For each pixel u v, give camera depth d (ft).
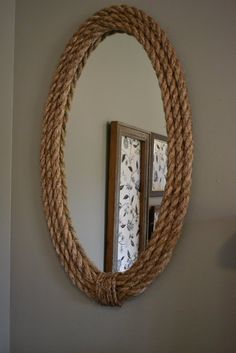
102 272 3.86
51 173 4.09
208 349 3.43
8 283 4.43
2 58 4.27
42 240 4.27
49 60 4.24
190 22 3.51
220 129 3.40
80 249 4.00
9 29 4.36
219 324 3.39
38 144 4.30
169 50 3.53
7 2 4.33
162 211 3.52
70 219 4.06
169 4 3.60
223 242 3.38
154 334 3.67
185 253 3.51
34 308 4.31
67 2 4.14
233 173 3.35
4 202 4.35
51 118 4.09
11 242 4.44
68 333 4.11
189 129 3.44
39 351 4.28
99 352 3.94
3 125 4.31
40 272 4.28
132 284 3.66
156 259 3.55
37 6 4.29
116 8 3.79
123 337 3.82
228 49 3.36
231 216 3.35
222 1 3.39
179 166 3.46
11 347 4.44
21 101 4.38
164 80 3.53
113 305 3.80
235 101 3.34
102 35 3.91
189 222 3.50
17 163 4.42
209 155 3.43
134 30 3.69
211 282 3.42
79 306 4.05
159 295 3.63
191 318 3.50
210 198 3.43
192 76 3.50
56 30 4.20
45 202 4.14
